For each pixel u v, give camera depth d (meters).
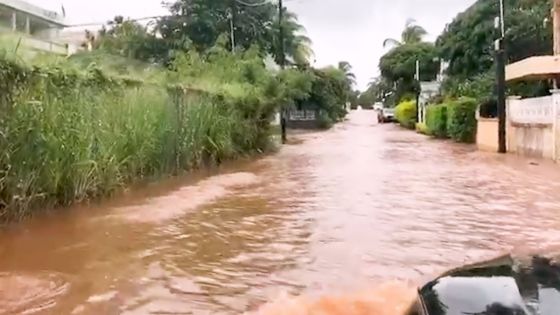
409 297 4.64
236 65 22.16
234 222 7.85
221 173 14.14
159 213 8.51
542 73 18.62
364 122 56.91
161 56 37.19
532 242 6.52
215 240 6.80
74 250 6.39
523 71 19.25
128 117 11.13
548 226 7.34
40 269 5.66
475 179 12.28
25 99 8.02
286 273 5.45
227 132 16.92
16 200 7.76
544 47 29.62
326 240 6.73
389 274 5.36
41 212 8.34
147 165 12.01
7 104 7.69
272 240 6.77
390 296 4.71
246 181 12.40
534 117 17.92
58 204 8.72
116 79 11.00
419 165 15.46
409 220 7.82
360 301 4.62
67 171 8.77
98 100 10.09
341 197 9.91
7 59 7.68
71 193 8.90
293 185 11.59
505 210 8.50
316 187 11.24
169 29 38.53
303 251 6.24
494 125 20.92
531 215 8.08
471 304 2.71
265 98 20.95
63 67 9.05
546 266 3.02
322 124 44.16
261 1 41.72
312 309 4.48
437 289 2.94
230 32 37.59
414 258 5.90
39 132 8.12
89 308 4.57
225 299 4.76
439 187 11.07
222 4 39.78
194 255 6.13
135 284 5.16
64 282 5.23
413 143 25.58
